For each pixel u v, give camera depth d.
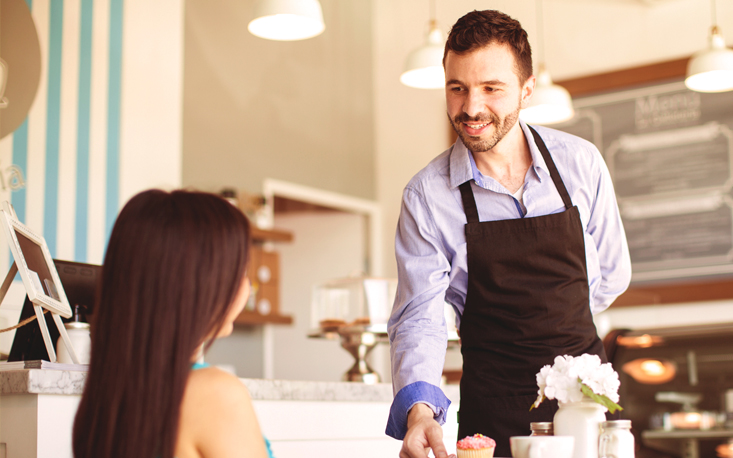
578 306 1.58
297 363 5.67
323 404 2.13
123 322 0.97
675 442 3.00
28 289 1.61
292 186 5.17
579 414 1.09
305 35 3.34
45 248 1.78
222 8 4.88
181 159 4.48
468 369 1.59
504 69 1.52
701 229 4.73
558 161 1.66
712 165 4.75
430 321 1.57
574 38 5.20
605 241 1.73
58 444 1.45
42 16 3.52
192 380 1.00
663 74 4.91
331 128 5.55
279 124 5.16
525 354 1.54
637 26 5.04
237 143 4.85
